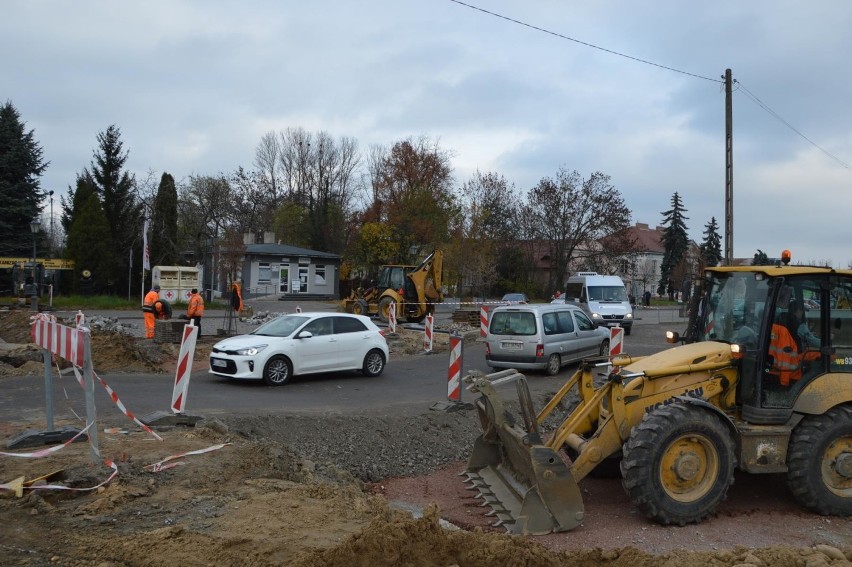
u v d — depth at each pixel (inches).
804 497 272.4
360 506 249.8
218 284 1952.5
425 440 391.2
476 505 291.0
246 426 372.2
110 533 210.2
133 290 1769.2
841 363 284.2
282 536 209.9
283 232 2492.6
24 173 1721.2
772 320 280.7
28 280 1478.8
